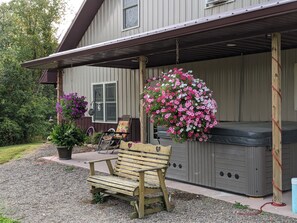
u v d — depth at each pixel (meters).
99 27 11.90
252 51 7.66
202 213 4.63
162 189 4.70
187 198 5.32
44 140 17.22
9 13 21.19
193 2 8.84
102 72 12.09
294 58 7.04
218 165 5.64
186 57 8.52
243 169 5.29
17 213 4.88
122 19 10.99
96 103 12.41
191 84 5.50
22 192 6.02
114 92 11.62
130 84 11.04
